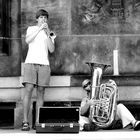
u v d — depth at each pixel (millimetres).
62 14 11227
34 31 10125
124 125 9922
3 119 11305
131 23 11289
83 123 9883
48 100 11047
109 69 11180
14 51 11312
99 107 9891
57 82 11055
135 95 10992
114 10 11305
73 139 8375
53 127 9297
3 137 8656
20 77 11016
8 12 11305
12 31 11320
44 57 10141
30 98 10094
